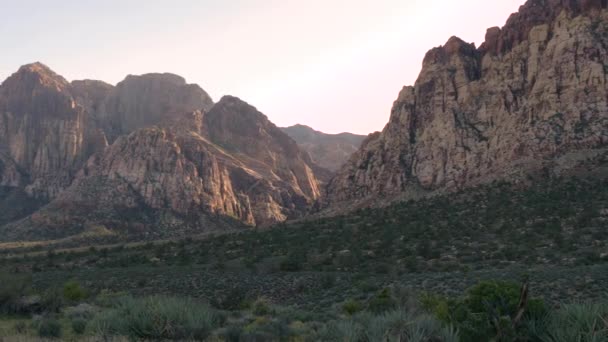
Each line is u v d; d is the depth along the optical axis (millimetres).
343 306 36062
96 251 116438
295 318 31812
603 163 95562
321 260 74938
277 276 64625
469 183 116750
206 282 62719
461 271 57438
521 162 109062
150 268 80062
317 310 41875
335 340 15766
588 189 87000
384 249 76938
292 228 120188
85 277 70438
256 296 54938
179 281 64125
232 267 75500
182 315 19188
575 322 13469
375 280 53625
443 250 72688
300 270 69562
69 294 43125
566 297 34688
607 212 74625
